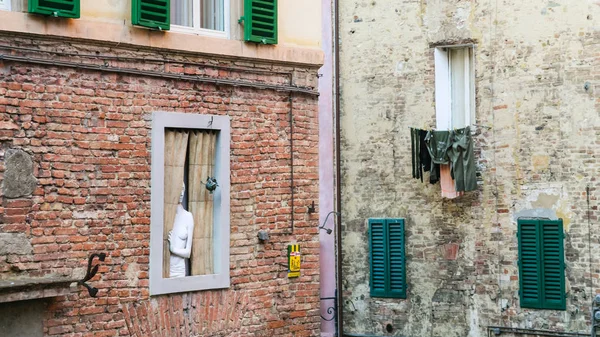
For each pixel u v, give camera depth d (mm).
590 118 15469
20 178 9734
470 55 16938
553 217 15766
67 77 10148
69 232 10094
